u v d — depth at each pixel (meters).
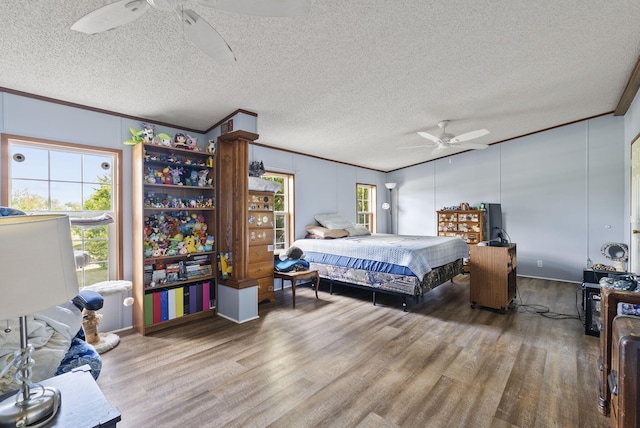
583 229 4.94
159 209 3.16
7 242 0.87
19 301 0.88
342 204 6.22
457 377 2.14
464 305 3.88
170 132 3.53
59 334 1.71
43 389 1.12
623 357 1.03
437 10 1.95
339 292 4.61
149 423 1.67
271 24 1.93
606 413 1.72
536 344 2.68
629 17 2.21
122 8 1.28
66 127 2.77
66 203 2.82
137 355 2.50
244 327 3.13
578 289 4.58
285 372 2.21
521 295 4.30
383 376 2.16
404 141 5.06
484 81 3.12
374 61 2.51
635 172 3.63
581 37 2.44
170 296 3.17
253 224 3.83
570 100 3.95
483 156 5.99
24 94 2.54
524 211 5.52
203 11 1.76
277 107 3.30
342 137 4.62
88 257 2.69
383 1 1.81
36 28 1.78
